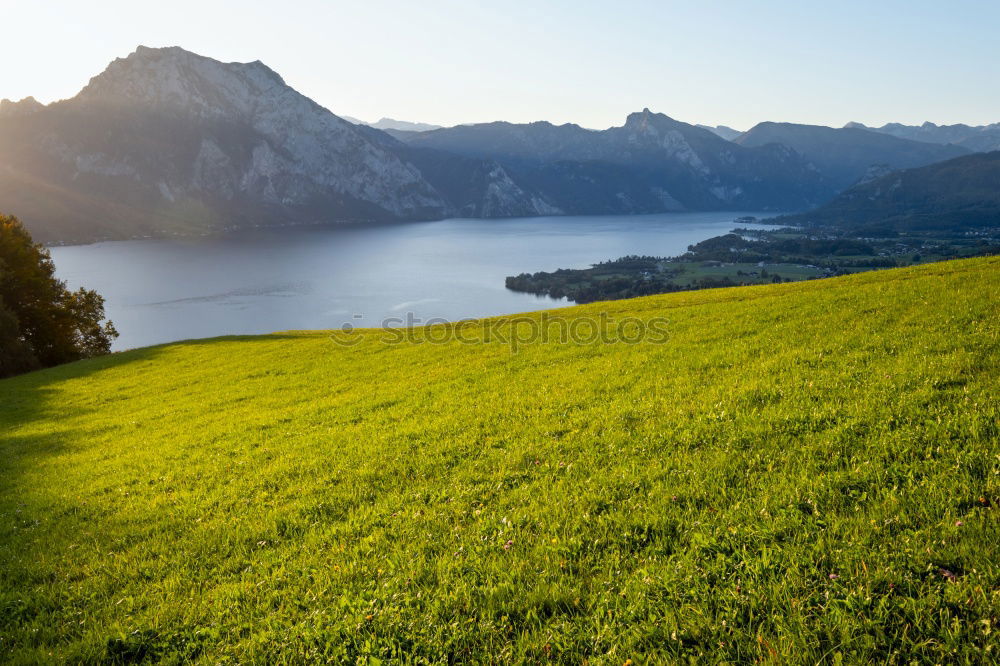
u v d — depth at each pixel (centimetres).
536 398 1577
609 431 1167
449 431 1380
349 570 770
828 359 1392
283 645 628
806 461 862
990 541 588
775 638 525
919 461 787
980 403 933
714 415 1123
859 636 508
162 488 1302
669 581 626
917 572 571
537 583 668
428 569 741
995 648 471
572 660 549
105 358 4688
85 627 724
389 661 581
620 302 4175
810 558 615
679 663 518
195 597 765
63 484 1459
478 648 587
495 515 874
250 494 1165
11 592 832
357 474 1170
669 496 825
